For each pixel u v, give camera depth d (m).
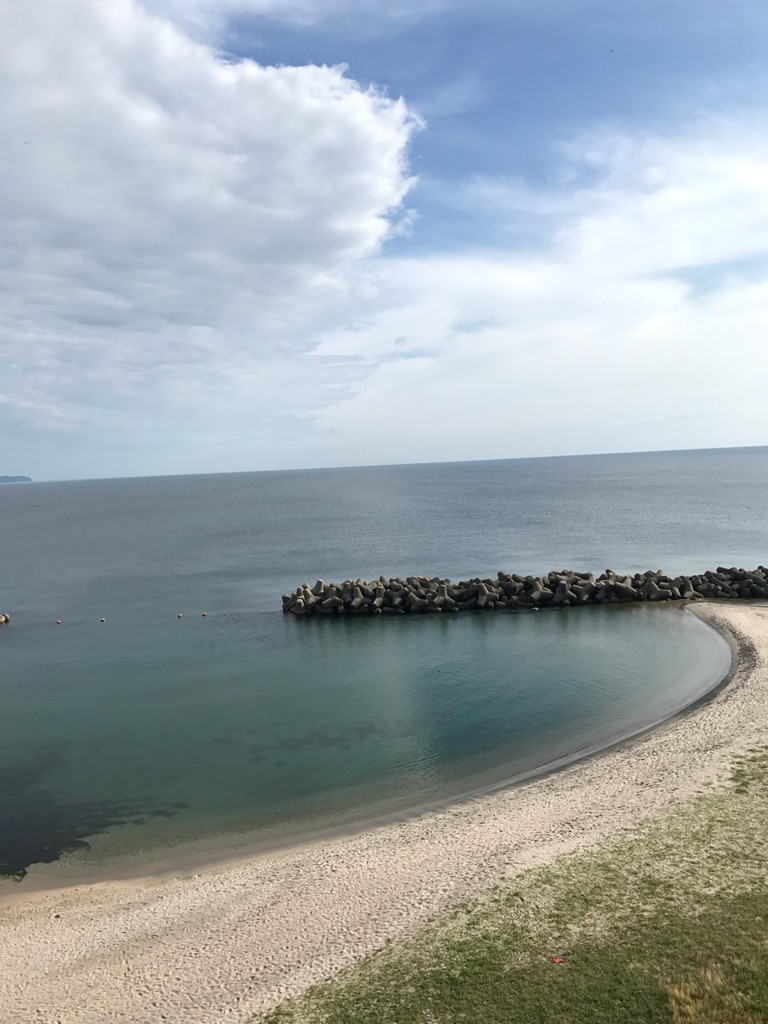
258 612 54.53
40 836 21.20
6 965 14.81
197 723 30.42
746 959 12.31
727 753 21.89
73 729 30.28
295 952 14.21
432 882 16.31
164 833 21.05
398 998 12.31
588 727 27.38
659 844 16.75
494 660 37.91
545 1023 11.36
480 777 23.47
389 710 30.86
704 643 38.91
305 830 20.56
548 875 15.91
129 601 62.41
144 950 14.90
